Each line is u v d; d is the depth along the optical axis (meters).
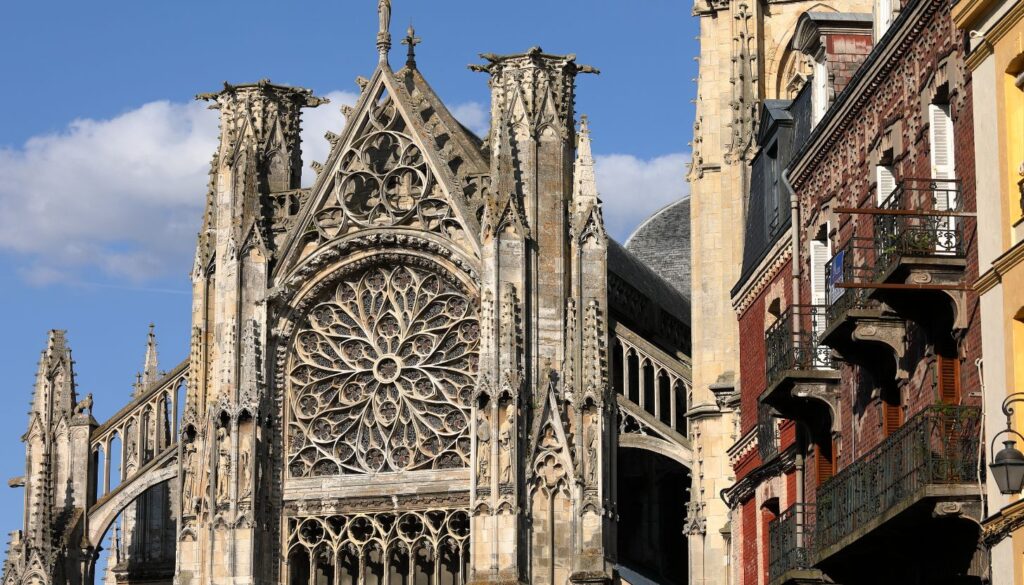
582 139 118.94
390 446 118.75
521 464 114.19
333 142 123.25
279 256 121.31
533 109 119.25
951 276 50.62
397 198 120.94
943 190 51.91
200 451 118.88
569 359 116.00
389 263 120.69
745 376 77.38
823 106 68.12
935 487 48.69
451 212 119.25
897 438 51.59
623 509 125.94
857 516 54.53
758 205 76.62
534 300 116.69
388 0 122.88
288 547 118.94
